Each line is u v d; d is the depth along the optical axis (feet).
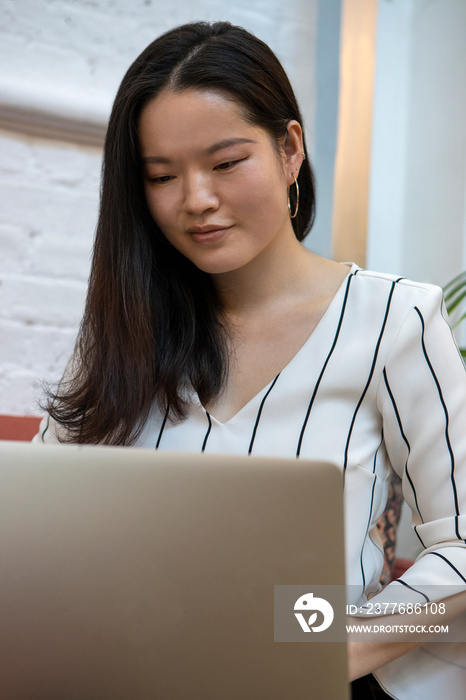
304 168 3.58
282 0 7.22
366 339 3.22
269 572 1.81
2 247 6.05
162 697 1.82
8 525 1.83
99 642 1.82
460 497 3.02
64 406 3.51
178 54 3.03
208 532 1.81
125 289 3.36
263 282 3.41
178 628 1.81
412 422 3.14
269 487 1.81
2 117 5.91
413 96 7.43
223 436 3.22
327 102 7.25
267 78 3.10
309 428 3.17
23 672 1.83
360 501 3.14
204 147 2.94
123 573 1.81
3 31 6.05
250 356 3.38
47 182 6.21
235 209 3.00
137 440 3.37
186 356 3.32
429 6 7.30
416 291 3.26
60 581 1.82
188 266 3.43
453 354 3.17
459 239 7.09
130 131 3.13
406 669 3.00
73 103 6.06
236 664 1.81
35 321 6.19
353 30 6.95
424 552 3.00
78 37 6.37
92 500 1.82
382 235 7.45
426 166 7.34
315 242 7.09
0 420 4.51
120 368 3.33
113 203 3.34
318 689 1.81
